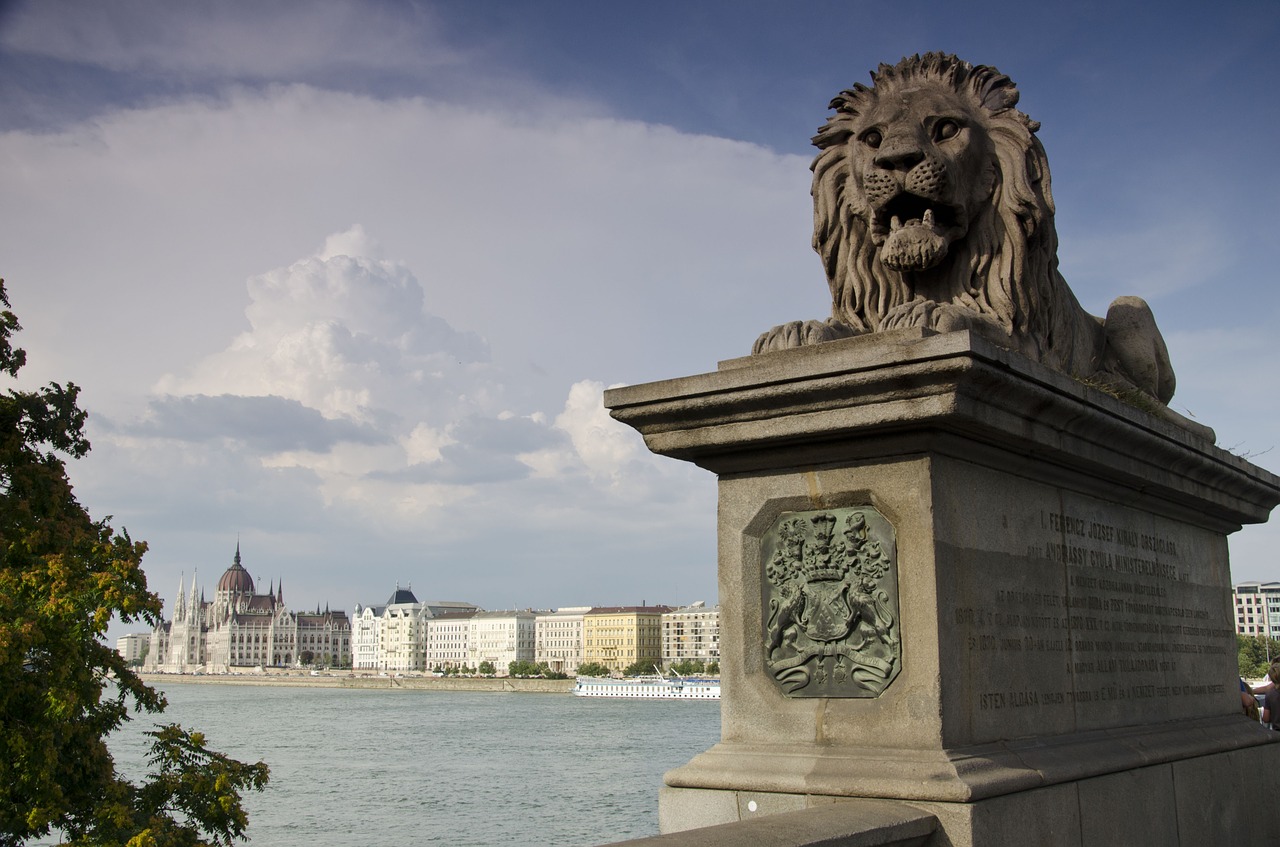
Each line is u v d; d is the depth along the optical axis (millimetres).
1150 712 5766
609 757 61594
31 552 14406
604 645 190250
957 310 4859
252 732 81938
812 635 4508
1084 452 4922
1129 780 5086
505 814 40969
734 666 4691
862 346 4156
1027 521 4902
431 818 40188
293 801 44625
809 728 4445
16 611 13445
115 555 14727
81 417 16672
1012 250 5344
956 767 4035
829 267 5688
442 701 137125
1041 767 4438
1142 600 5855
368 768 56594
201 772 14578
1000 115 5496
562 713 107812
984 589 4535
